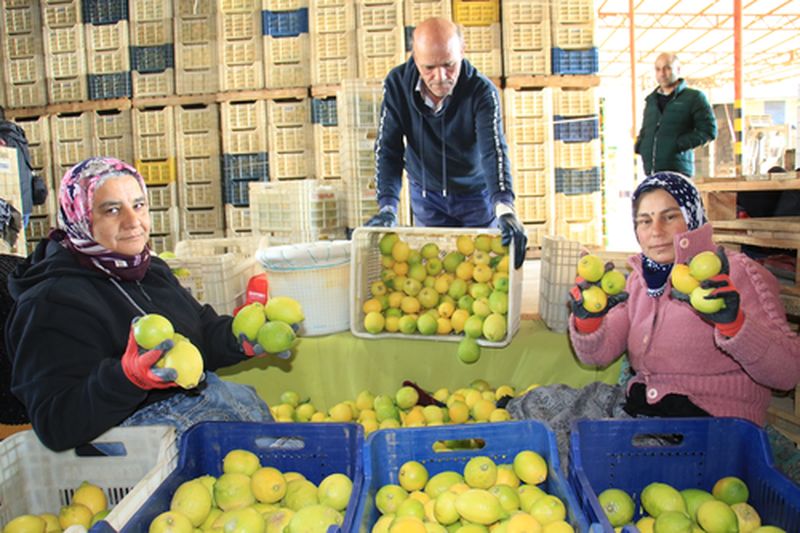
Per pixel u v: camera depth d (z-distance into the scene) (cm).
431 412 275
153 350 137
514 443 172
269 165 747
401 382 326
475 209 386
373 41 709
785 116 1981
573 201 727
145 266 198
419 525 137
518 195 723
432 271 336
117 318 184
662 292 210
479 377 323
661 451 175
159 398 198
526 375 318
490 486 160
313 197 597
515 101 714
